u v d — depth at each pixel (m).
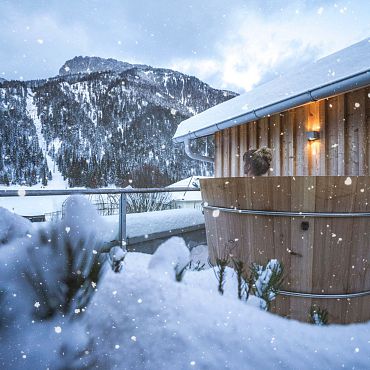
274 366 0.65
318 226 1.90
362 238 1.96
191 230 3.88
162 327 0.69
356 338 0.84
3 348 0.56
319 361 0.70
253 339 0.72
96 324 0.65
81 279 0.65
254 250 2.07
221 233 2.30
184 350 0.64
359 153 3.61
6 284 0.61
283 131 4.74
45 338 0.59
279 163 4.79
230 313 0.82
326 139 4.04
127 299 0.75
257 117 4.21
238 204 2.13
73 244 0.67
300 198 1.91
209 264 2.48
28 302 0.60
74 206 0.72
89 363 0.57
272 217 1.98
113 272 0.90
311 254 1.92
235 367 0.62
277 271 1.24
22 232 0.71
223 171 6.12
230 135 5.92
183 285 0.93
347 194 1.89
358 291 1.98
